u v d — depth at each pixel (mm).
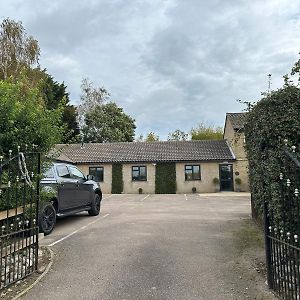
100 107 53500
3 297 4824
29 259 5867
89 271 5961
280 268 4715
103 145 37469
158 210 15016
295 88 6148
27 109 6645
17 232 5477
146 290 5062
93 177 13367
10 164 6039
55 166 10547
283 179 4809
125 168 33750
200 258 6664
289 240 4477
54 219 9555
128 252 7125
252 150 7355
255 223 10383
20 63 27297
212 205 17672
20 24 28344
